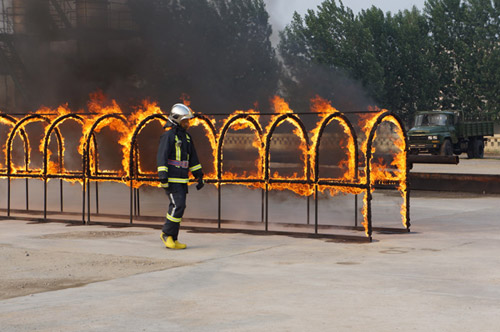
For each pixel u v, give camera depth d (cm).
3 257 837
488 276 699
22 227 1119
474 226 1119
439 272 721
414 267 751
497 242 938
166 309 573
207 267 766
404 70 6719
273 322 527
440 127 3491
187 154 912
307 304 584
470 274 709
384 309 564
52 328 516
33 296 629
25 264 791
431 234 1025
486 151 5072
